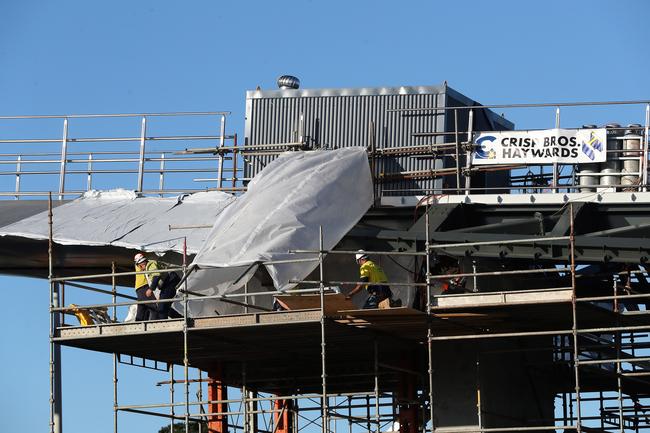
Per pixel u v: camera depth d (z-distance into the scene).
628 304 33.88
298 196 29.80
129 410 30.08
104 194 34.47
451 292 30.05
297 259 27.84
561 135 31.06
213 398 33.75
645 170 30.23
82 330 29.36
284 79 36.44
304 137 34.12
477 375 30.39
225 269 28.52
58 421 32.34
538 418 33.56
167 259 32.03
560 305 27.52
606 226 29.50
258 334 28.92
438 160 33.62
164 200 33.59
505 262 31.70
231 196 33.31
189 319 28.39
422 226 30.30
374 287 28.20
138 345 30.62
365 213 31.39
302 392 40.19
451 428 31.08
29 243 32.94
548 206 30.02
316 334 28.91
